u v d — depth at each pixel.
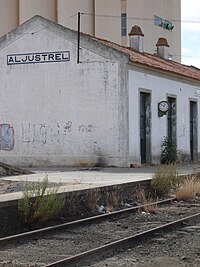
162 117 32.50
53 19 49.19
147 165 30.22
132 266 9.44
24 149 30.92
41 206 13.81
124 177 21.67
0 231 12.73
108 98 28.94
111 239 12.04
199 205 18.03
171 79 33.88
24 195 13.59
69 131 29.84
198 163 34.94
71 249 10.93
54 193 14.30
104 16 51.34
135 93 29.53
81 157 29.47
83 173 24.33
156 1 55.25
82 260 9.79
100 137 29.09
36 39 30.80
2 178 21.28
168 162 31.95
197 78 37.06
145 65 29.97
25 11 48.62
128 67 28.86
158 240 11.83
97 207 16.38
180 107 35.06
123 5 52.53
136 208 16.38
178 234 12.61
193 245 11.32
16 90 31.25
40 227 13.69
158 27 55.78
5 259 9.96
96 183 18.33
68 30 29.92
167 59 41.69
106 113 28.98
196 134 37.69
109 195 17.28
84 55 29.53
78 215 15.43
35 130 30.70
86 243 11.58
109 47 28.86
